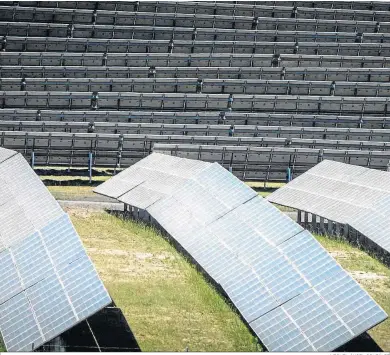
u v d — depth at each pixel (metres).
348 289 76.00
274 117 152.25
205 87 159.38
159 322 80.31
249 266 85.88
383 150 144.25
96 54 165.62
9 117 151.50
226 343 75.50
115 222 115.25
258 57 167.75
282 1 185.75
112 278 92.56
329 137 149.12
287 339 72.81
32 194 101.88
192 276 91.94
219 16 176.62
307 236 86.12
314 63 168.88
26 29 172.75
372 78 164.12
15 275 80.81
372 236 100.56
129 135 143.00
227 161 140.00
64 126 147.12
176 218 105.56
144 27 172.88
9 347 71.62
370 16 183.12
